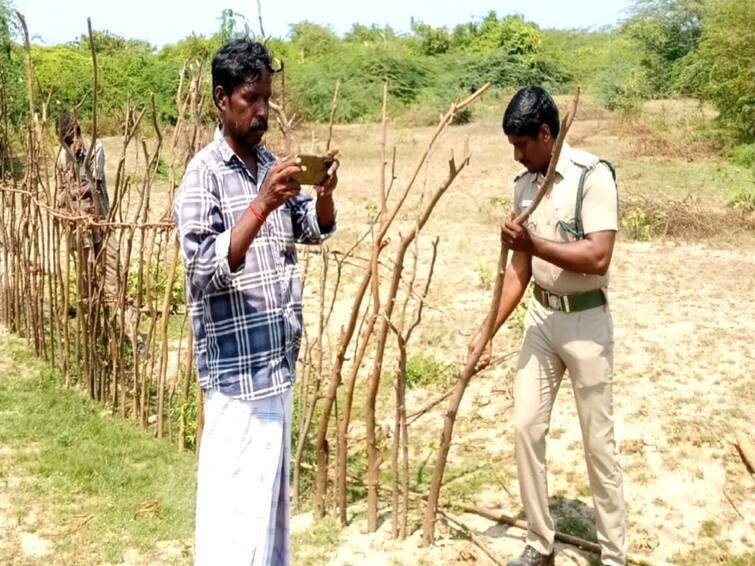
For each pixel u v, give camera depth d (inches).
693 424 197.5
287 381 115.8
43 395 222.2
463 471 186.4
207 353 113.9
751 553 157.6
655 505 171.3
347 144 820.0
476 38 1609.3
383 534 160.4
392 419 213.8
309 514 168.9
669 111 879.7
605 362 137.9
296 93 1069.8
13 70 555.5
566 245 130.6
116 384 213.2
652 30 1108.5
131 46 1235.9
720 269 331.9
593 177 133.6
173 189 199.2
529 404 142.9
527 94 133.1
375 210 432.8
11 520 164.6
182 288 281.9
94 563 152.3
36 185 240.8
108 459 189.5
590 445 141.4
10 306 267.6
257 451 114.0
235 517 114.1
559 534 158.4
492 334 143.8
